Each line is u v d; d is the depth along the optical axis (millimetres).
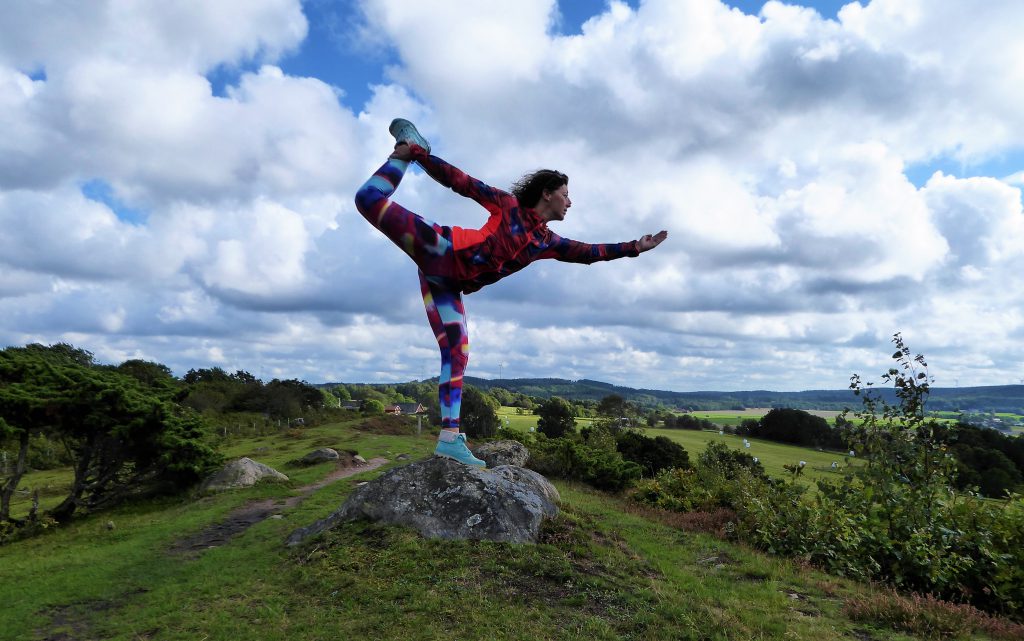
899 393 10070
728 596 6500
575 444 19562
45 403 16016
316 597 6414
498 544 7395
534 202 4402
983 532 8391
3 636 6371
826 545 8969
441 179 4297
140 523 13445
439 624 5398
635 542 8922
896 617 5957
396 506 8227
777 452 48844
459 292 5004
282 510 13359
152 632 6004
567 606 5824
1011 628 6016
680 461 25422
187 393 21953
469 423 48750
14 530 14680
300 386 64125
